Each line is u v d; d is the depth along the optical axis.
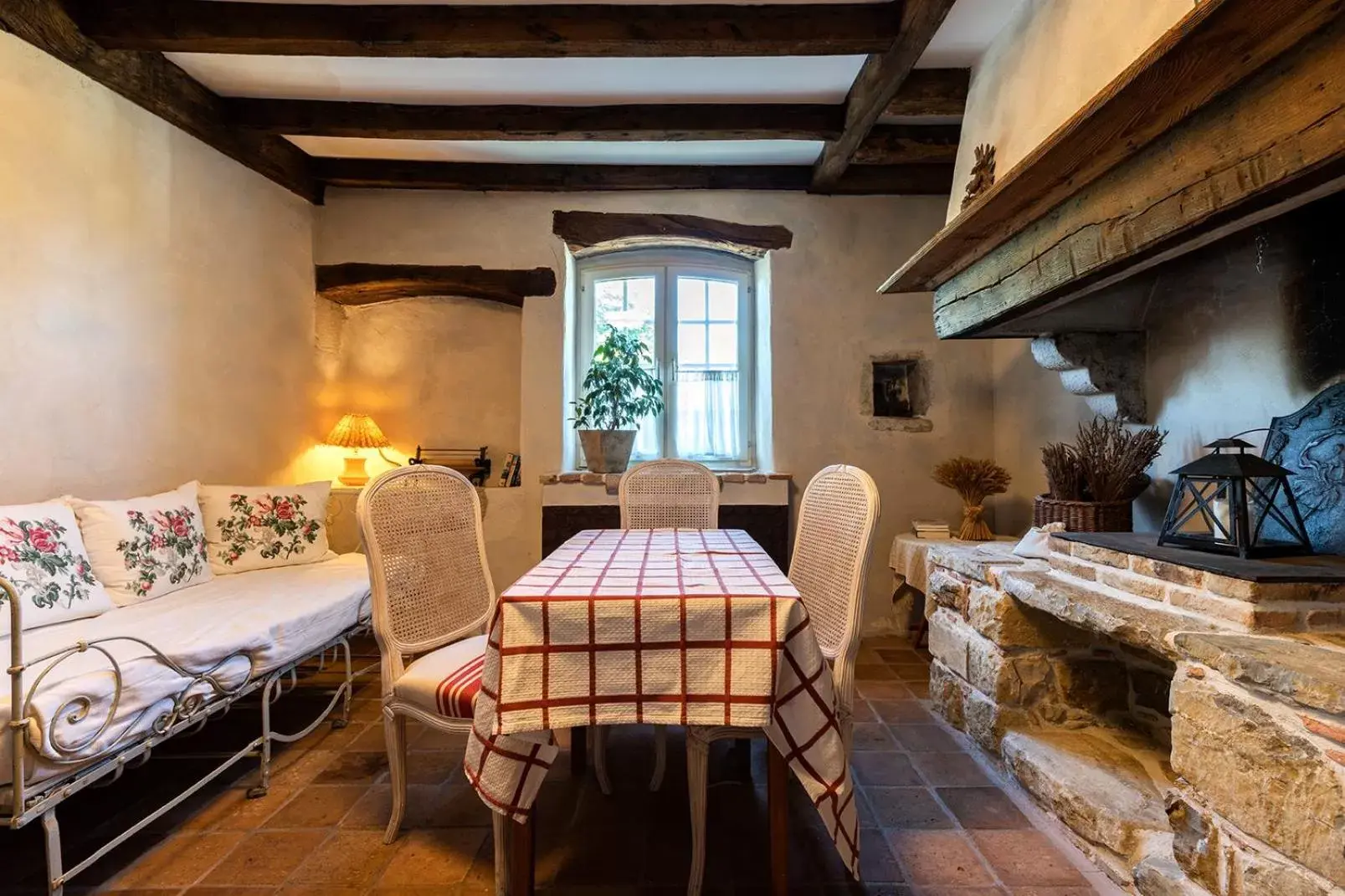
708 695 1.22
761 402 3.65
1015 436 3.27
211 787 1.86
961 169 2.40
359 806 1.77
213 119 2.69
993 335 2.37
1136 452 2.07
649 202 3.46
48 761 1.24
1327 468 1.50
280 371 3.20
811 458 3.44
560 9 2.15
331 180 3.33
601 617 1.22
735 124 2.77
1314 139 1.02
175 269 2.56
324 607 2.15
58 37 2.04
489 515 3.41
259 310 3.04
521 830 1.31
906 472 3.46
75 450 2.16
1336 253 1.55
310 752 2.10
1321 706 0.94
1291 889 0.98
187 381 2.63
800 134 2.80
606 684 1.22
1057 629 1.96
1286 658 1.05
